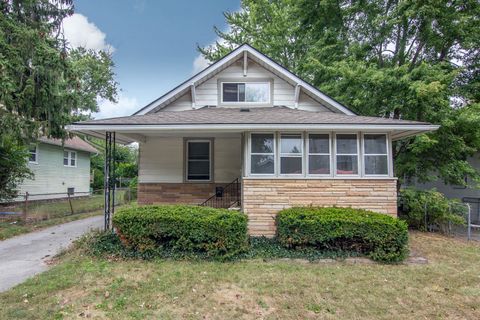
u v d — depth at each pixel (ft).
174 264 18.85
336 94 39.63
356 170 24.30
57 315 12.33
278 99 33.47
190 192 33.32
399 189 36.01
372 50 42.01
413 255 21.89
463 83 39.14
